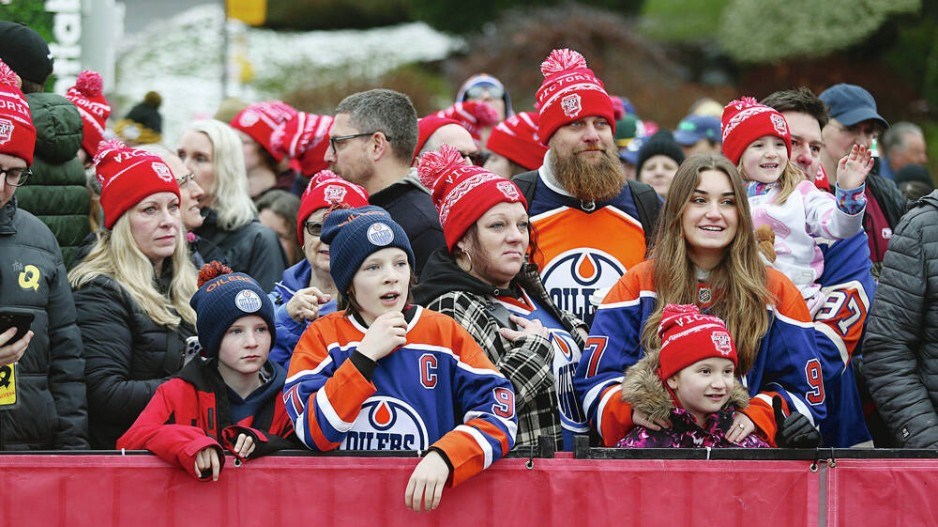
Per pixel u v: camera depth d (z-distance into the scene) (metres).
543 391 13.48
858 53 77.69
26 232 14.00
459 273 14.03
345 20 98.94
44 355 13.84
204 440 12.47
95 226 18.67
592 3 85.69
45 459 12.59
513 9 84.25
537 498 12.70
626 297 14.23
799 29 77.94
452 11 91.12
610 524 12.73
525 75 72.75
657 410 13.25
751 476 12.82
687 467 12.77
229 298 13.59
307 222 16.20
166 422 13.25
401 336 12.33
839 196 14.63
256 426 13.80
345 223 12.94
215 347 13.62
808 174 17.62
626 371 13.81
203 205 19.52
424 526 12.59
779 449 12.83
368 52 90.44
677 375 13.25
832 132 19.55
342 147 17.36
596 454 12.74
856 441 15.79
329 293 16.34
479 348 12.91
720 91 75.56
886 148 32.00
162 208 15.57
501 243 13.90
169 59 82.19
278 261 19.47
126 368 14.85
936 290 14.27
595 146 16.34
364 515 12.55
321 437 12.19
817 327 15.50
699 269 14.23
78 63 26.33
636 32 78.38
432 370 12.69
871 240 18.91
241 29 88.62
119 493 12.61
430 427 12.61
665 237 14.23
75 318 14.36
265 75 83.25
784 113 17.61
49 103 16.05
